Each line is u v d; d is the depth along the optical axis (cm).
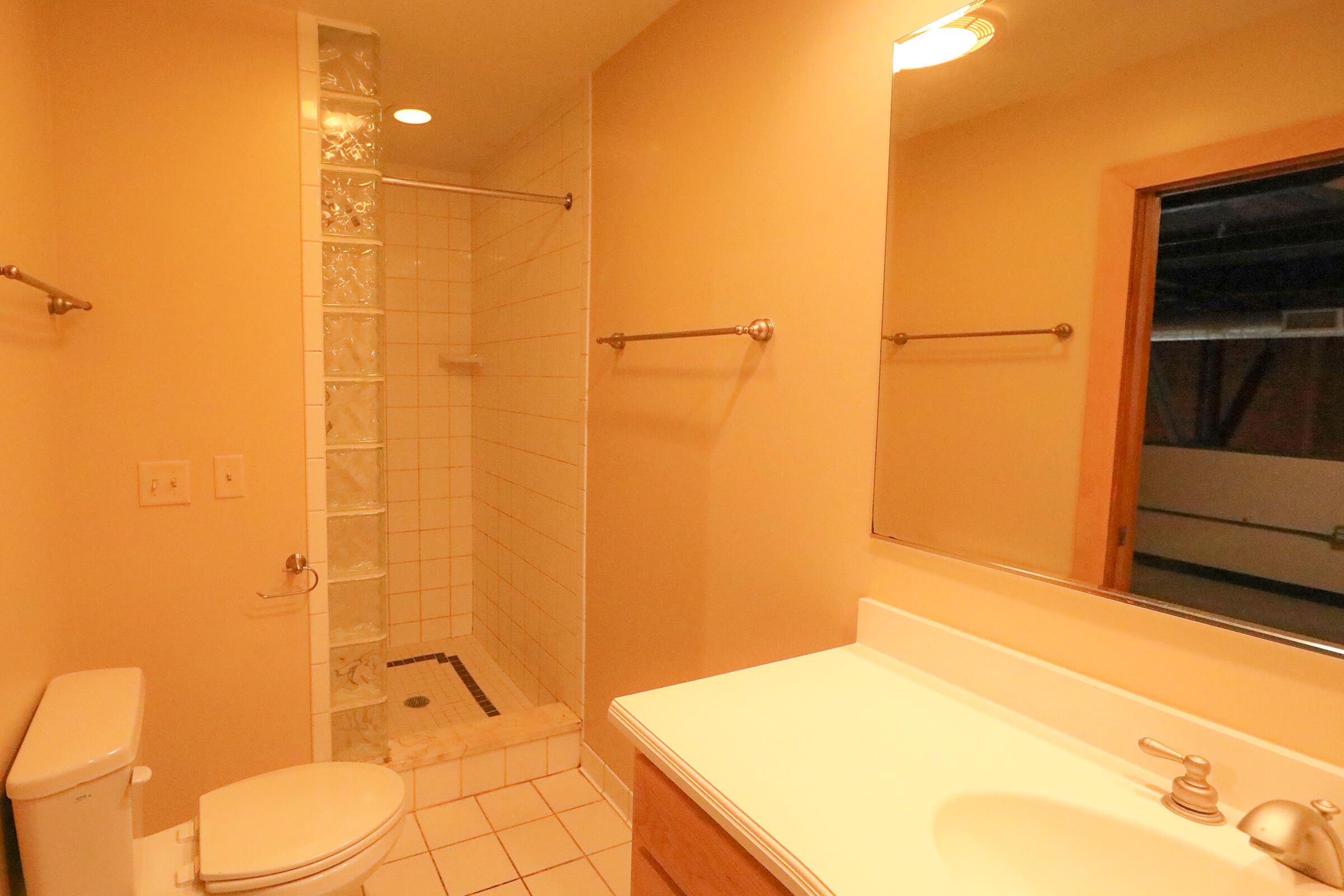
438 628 361
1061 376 102
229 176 187
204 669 194
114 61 175
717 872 86
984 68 112
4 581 130
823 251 142
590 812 223
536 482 282
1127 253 94
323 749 209
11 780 120
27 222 150
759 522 162
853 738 97
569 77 234
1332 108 75
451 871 195
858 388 135
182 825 154
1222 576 86
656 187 196
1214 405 85
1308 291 76
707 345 177
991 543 112
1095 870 83
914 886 68
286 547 200
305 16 193
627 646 218
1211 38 85
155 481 184
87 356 175
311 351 199
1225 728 85
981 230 113
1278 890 72
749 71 160
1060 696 100
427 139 295
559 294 256
